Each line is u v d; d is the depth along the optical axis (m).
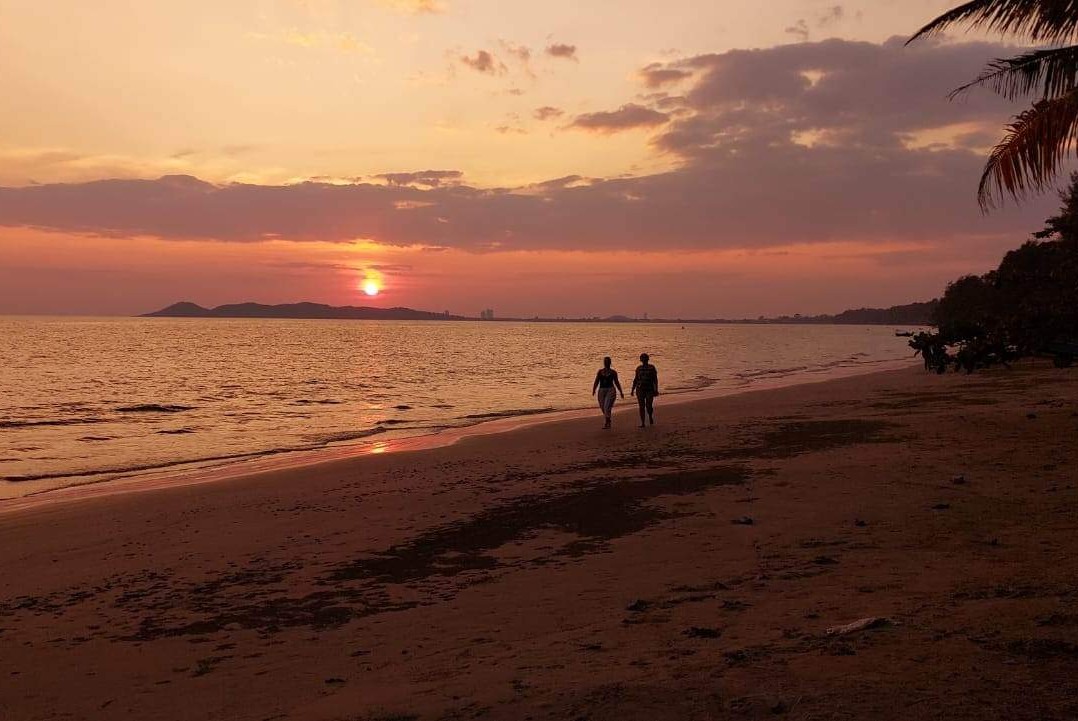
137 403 34.34
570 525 9.67
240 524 10.65
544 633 5.56
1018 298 21.19
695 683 4.07
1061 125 9.14
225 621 6.51
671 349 108.69
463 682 4.50
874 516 8.94
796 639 4.79
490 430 23.11
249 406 32.97
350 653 5.47
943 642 4.48
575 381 48.19
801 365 65.06
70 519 11.39
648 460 14.94
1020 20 9.06
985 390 27.41
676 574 7.07
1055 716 3.38
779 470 12.73
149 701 4.75
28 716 4.60
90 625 6.54
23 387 43.56
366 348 107.62
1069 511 8.54
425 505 11.43
